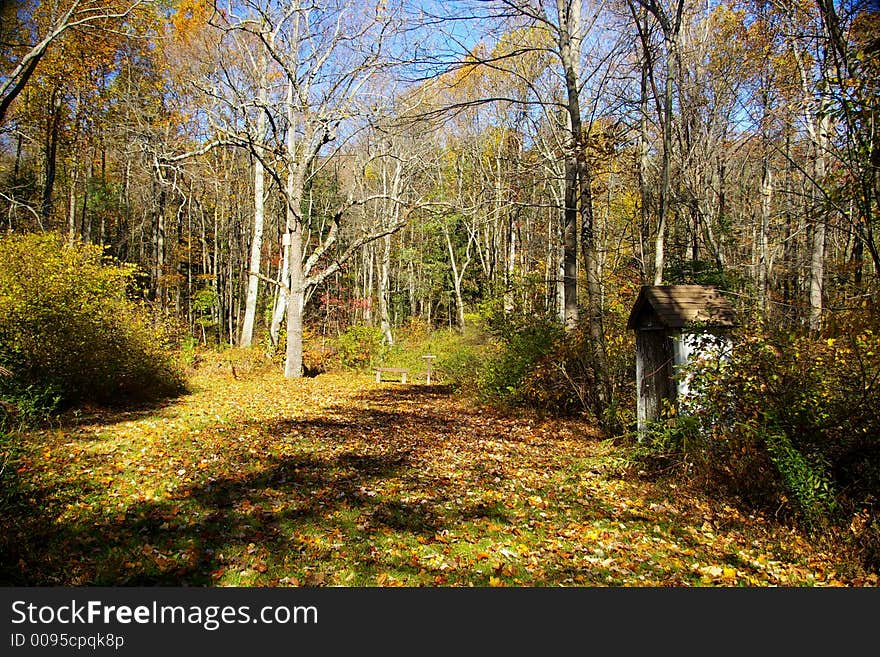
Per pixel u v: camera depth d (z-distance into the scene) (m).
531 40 13.14
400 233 36.69
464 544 4.96
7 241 9.98
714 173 14.83
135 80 20.86
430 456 8.30
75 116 20.66
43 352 9.57
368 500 6.06
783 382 5.60
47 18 13.54
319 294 37.28
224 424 10.11
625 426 8.99
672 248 13.36
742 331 6.30
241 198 31.34
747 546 4.99
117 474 6.50
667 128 9.23
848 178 5.57
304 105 19.25
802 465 5.03
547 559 4.71
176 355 15.00
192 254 35.44
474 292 36.19
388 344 25.88
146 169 21.08
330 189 36.50
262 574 4.29
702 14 13.83
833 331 5.70
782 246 15.95
